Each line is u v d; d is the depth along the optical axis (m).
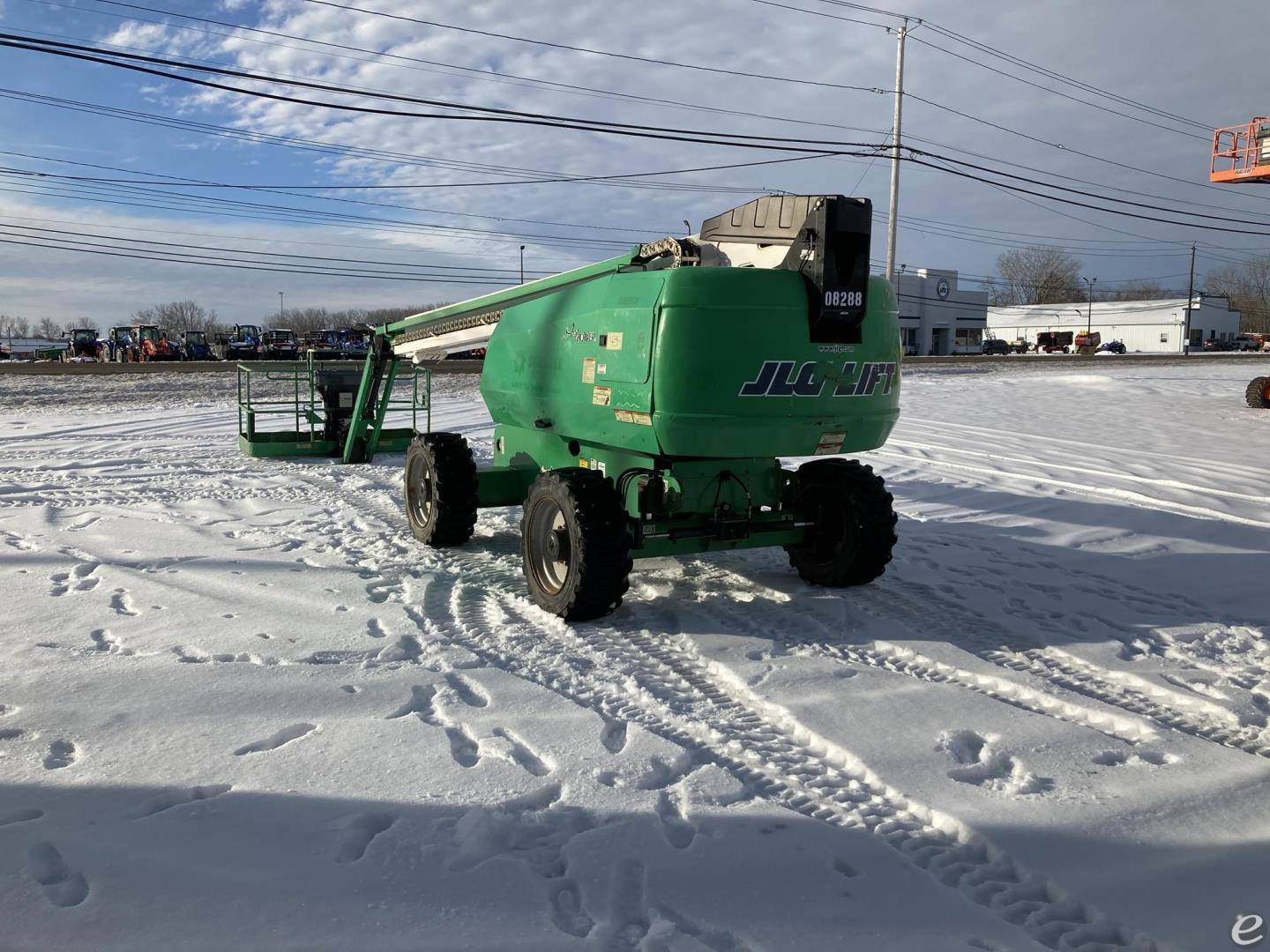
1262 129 22.42
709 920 2.74
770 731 4.18
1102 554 7.69
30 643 5.15
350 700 4.38
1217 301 102.69
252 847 3.07
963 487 10.96
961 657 5.10
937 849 3.20
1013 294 119.19
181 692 4.42
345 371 14.06
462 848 3.09
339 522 8.91
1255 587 6.71
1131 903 2.84
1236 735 4.23
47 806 3.33
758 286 5.35
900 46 32.41
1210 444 15.29
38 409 21.19
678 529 5.96
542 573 6.07
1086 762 3.83
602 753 3.85
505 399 7.41
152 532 8.30
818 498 6.58
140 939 2.61
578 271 6.58
